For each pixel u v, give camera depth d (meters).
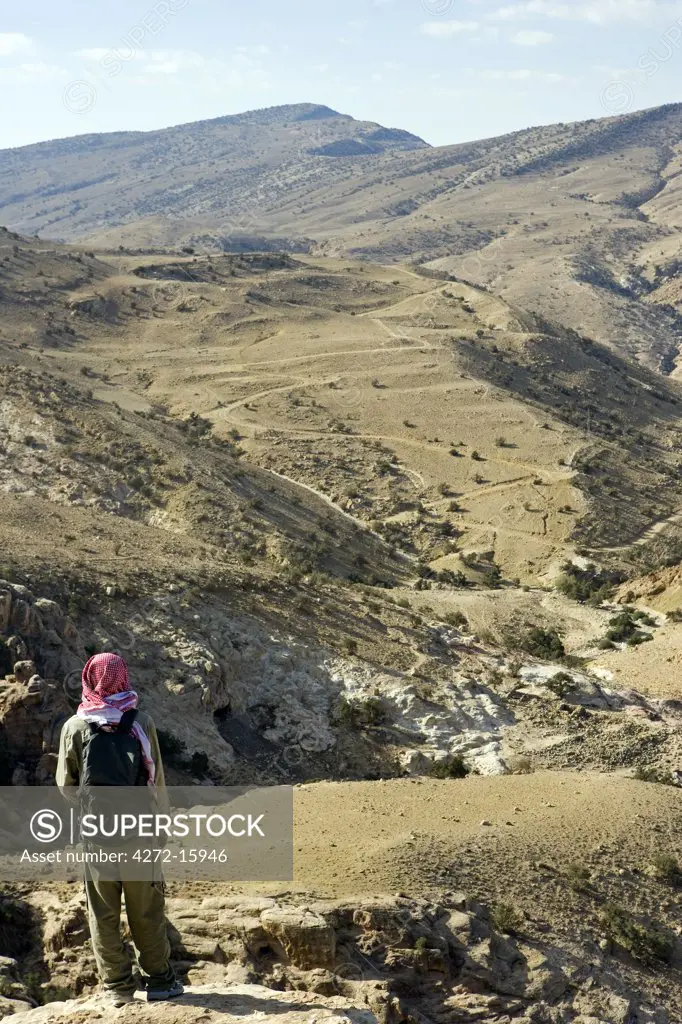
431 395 180.62
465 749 53.94
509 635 81.44
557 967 25.67
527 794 37.69
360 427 168.62
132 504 107.94
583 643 82.81
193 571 61.31
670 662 71.75
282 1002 11.03
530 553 129.38
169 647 53.03
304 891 25.08
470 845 30.83
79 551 60.59
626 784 39.69
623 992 26.16
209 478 118.81
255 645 56.91
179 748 46.38
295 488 139.25
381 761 51.81
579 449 160.88
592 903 29.39
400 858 28.80
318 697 55.12
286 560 99.12
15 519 66.06
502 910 26.97
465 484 150.88
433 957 23.72
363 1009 11.02
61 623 46.78
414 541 133.00
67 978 20.73
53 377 147.62
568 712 57.91
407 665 59.88
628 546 133.50
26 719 35.28
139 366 194.75
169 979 11.32
